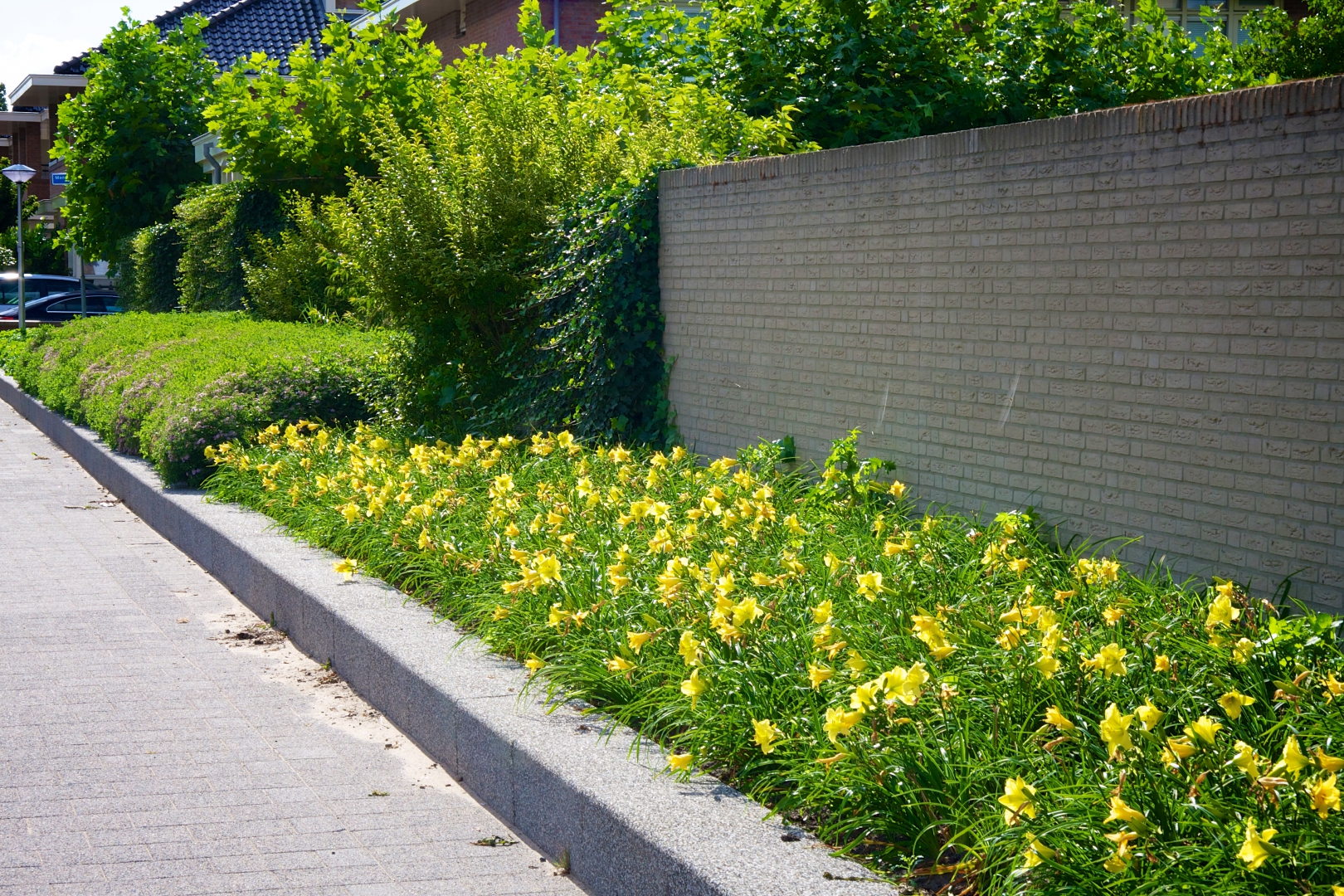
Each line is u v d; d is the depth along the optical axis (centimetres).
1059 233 591
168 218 2561
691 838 345
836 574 510
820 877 320
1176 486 541
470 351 1039
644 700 438
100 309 3219
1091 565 479
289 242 1700
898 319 693
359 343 1268
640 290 889
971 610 454
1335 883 277
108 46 2533
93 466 1245
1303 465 488
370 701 566
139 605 751
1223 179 513
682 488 710
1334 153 471
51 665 629
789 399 783
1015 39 1101
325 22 3212
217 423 996
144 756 504
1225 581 509
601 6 1991
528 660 474
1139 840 294
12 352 2123
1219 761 319
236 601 763
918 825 332
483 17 2167
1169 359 541
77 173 2542
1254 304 504
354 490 786
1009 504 628
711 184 839
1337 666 384
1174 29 1149
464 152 1172
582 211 935
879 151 699
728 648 436
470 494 750
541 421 946
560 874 400
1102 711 371
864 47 1072
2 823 436
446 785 477
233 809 451
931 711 376
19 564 859
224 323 1616
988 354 636
